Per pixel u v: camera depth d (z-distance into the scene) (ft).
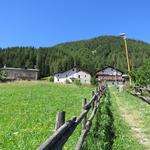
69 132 24.26
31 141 38.63
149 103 99.14
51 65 640.99
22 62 645.10
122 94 152.25
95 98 58.34
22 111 69.36
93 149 33.78
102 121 52.49
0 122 53.83
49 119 57.52
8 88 160.04
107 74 476.54
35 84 203.41
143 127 55.77
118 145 39.65
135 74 167.94
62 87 196.24
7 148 35.04
